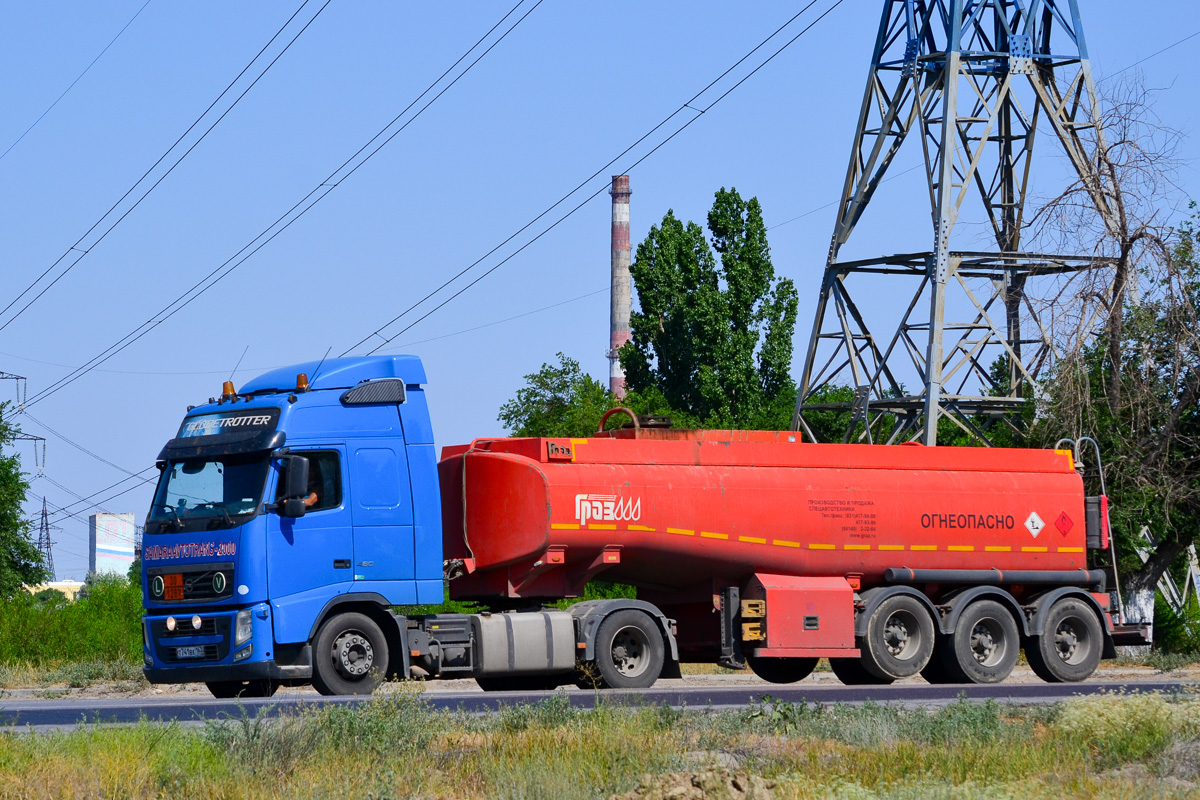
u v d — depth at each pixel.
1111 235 54.47
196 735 23.45
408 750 23.27
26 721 28.42
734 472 39.28
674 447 38.91
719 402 120.19
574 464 37.56
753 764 22.41
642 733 24.62
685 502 38.16
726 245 123.56
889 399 59.97
